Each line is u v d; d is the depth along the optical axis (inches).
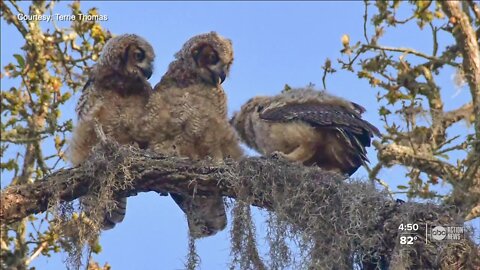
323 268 436.5
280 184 460.8
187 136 517.7
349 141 506.0
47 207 460.8
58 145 590.6
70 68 612.1
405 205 439.5
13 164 579.5
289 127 520.1
